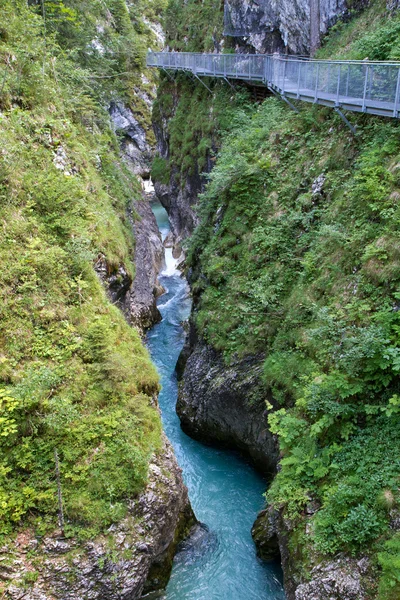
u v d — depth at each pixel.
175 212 31.06
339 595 7.11
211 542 10.82
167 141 32.56
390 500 7.32
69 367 9.45
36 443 8.49
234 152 17.73
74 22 19.92
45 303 9.97
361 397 8.80
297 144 15.21
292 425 9.69
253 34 23.02
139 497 8.73
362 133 12.49
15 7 14.57
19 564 7.49
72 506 8.08
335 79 12.86
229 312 14.02
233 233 15.27
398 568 6.54
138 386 10.32
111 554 8.05
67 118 15.37
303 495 8.65
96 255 11.68
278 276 13.20
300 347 11.23
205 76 26.52
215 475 13.06
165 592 9.67
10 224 10.36
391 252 9.42
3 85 11.96
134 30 53.31
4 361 8.98
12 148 11.25
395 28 13.46
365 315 9.39
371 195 10.55
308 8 19.28
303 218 13.10
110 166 20.97
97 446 8.83
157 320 21.80
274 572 10.12
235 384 12.77
